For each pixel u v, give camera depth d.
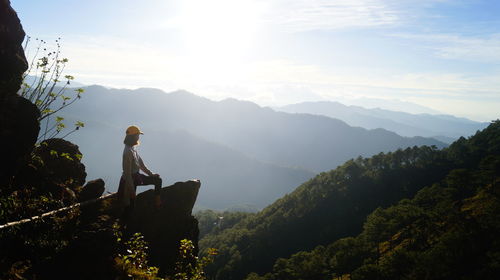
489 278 60.78
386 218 102.38
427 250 74.88
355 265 79.62
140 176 7.54
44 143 8.62
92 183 8.88
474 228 76.50
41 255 5.84
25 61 7.84
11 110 6.72
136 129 7.43
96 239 6.03
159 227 8.27
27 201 6.70
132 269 6.00
